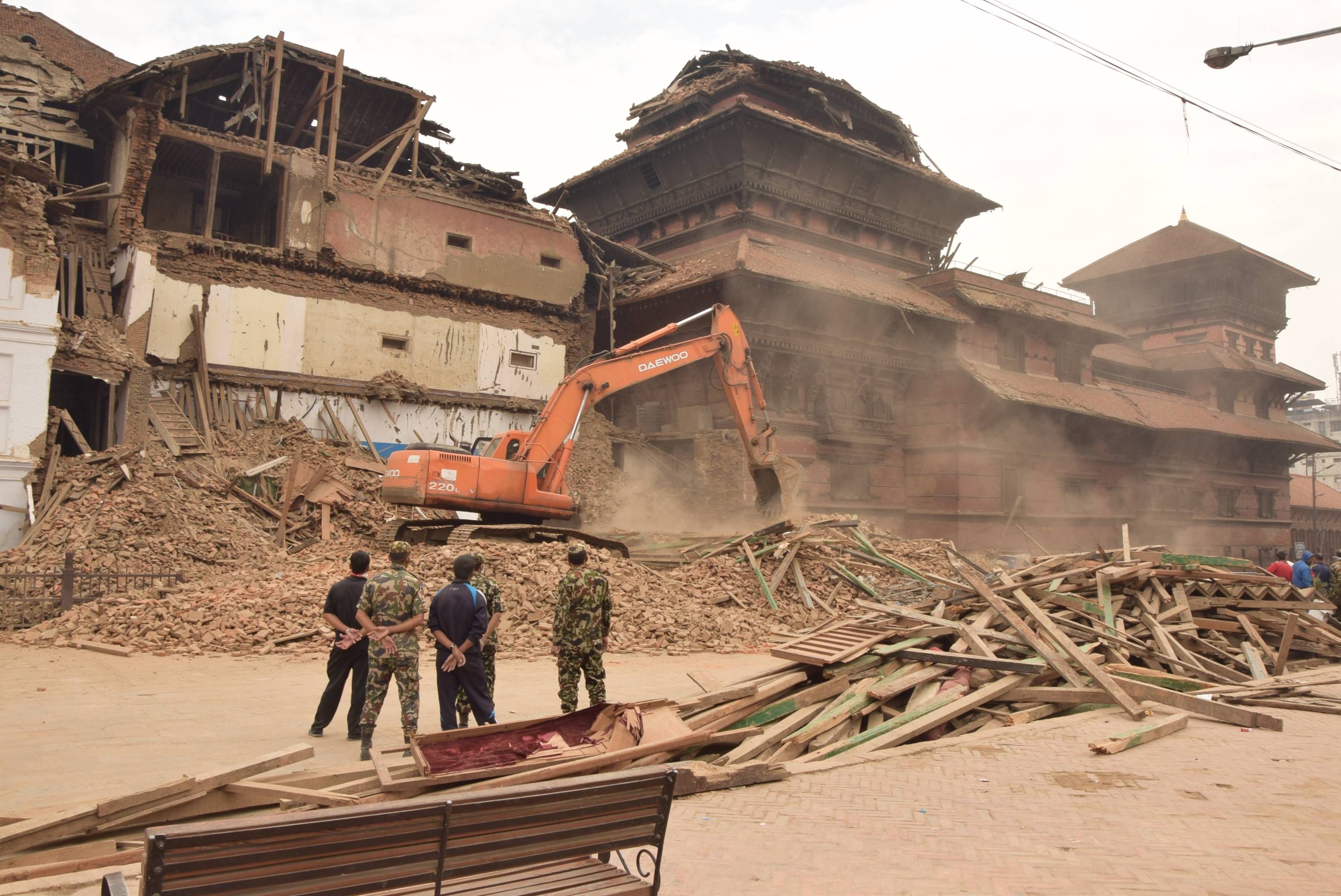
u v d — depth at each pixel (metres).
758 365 32.19
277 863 3.27
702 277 31.17
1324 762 8.04
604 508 29.22
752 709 9.05
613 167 39.97
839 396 35.34
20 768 7.14
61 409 24.31
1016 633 11.62
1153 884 5.17
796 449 33.09
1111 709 10.07
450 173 31.55
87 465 20.28
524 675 12.40
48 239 20.84
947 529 36.38
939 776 7.54
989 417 37.28
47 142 27.08
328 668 8.41
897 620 11.50
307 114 28.80
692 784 6.96
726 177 36.38
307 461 23.59
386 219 28.95
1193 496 49.75
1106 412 41.56
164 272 24.95
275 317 26.77
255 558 18.64
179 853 3.06
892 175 40.31
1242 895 5.01
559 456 19.11
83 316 23.89
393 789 6.08
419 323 29.69
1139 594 13.52
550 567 16.55
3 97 26.56
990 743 8.70
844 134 41.84
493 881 4.09
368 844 3.44
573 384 19.41
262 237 28.55
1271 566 17.00
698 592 18.34
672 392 34.00
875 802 6.77
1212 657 13.21
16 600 15.27
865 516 35.75
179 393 24.89
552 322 33.03
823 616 18.36
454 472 17.53
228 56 26.03
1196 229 59.22
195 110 29.59
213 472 22.14
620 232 42.16
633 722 7.27
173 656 12.95
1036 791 7.11
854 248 40.25
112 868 5.07
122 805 5.50
